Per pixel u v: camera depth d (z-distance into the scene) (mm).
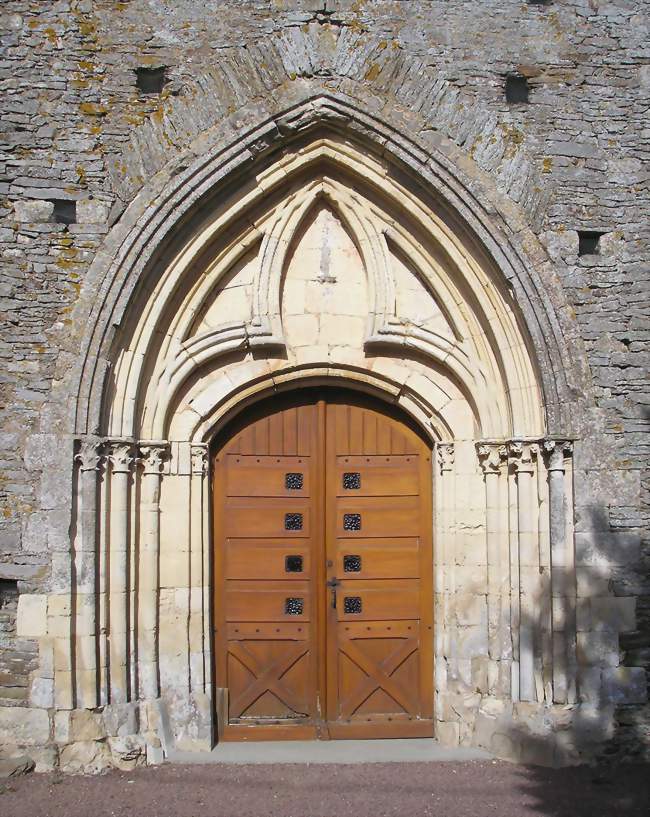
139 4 7691
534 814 6426
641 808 6535
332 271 8141
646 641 7543
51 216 7465
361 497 8156
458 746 7754
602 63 7980
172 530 7805
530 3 7988
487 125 7789
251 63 7648
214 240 7832
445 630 7926
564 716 7375
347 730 7980
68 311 7395
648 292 7762
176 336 7844
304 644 8086
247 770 7238
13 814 6336
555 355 7562
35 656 7191
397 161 7738
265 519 8109
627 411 7656
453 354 8008
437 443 8094
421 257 8062
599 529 7539
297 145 7793
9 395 7305
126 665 7406
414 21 7840
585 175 7848
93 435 7293
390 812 6449
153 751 7344
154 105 7613
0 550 7219
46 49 7598
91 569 7234
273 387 8078
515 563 7738
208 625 7867
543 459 7672
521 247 7633
